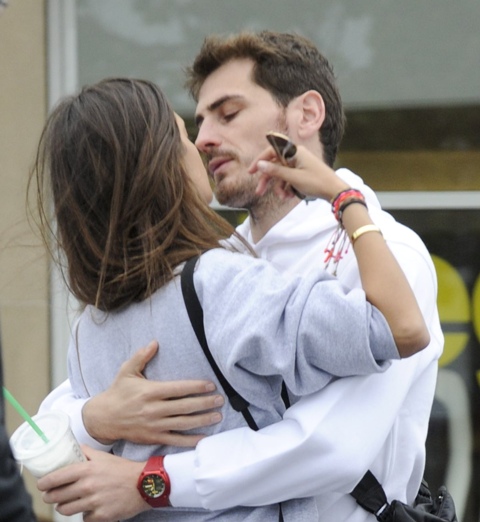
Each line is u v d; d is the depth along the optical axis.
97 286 6.52
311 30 13.26
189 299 6.24
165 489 6.30
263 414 6.36
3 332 12.42
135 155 6.37
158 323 6.34
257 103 7.65
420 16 13.14
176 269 6.34
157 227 6.32
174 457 6.37
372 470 6.85
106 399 6.50
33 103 13.05
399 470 6.97
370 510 6.64
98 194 6.40
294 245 7.53
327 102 7.97
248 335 5.98
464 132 13.09
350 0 13.20
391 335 5.98
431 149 13.16
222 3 13.28
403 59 13.19
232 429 6.36
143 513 6.53
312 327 5.99
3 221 12.45
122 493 6.34
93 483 6.33
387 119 13.19
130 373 6.42
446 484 13.13
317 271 6.20
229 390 6.31
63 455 6.34
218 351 6.11
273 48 7.71
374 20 13.20
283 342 6.04
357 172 13.26
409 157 13.20
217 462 6.22
